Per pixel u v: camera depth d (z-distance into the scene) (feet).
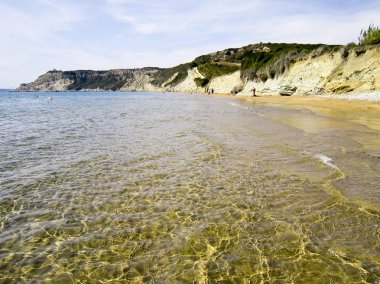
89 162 35.78
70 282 15.28
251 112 89.61
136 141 47.52
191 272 15.72
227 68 402.93
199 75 435.94
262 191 25.96
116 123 70.69
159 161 35.81
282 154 37.11
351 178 27.76
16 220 21.71
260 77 231.91
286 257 16.69
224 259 16.74
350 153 36.06
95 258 17.21
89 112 106.73
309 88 162.50
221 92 338.34
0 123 72.49
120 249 18.03
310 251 17.12
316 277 14.98
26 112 109.60
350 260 16.20
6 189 27.37
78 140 48.96
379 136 45.75
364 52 128.26
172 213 22.52
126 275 15.67
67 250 18.03
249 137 48.32
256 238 18.70
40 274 15.89
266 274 15.38
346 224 19.80
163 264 16.48
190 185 27.99
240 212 22.29
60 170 32.83
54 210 23.27
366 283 14.43
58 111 113.91
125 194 26.21
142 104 159.74
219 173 31.04
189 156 37.70
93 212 22.91
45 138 50.85
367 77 119.85
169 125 65.16
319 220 20.49
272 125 60.34
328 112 81.10
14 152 40.75
